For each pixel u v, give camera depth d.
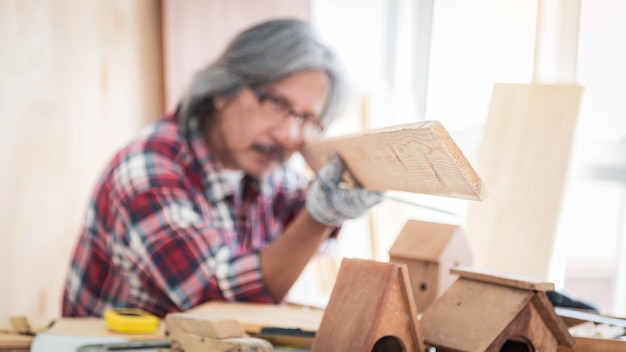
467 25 1.18
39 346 1.15
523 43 1.08
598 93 1.08
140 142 1.66
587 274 1.36
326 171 1.27
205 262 1.48
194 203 1.60
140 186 1.57
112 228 1.66
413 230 1.28
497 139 1.06
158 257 1.50
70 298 1.79
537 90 1.02
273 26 1.66
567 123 1.00
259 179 1.80
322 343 0.88
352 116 1.84
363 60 2.30
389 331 0.85
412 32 2.08
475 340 0.84
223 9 2.31
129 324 1.25
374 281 0.86
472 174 0.75
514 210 1.04
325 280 1.91
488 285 0.90
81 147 2.28
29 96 2.19
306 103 1.66
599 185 1.25
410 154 0.84
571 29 1.03
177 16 2.29
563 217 1.05
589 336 0.92
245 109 1.67
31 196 2.21
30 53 2.19
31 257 2.22
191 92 1.68
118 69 2.32
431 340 0.88
